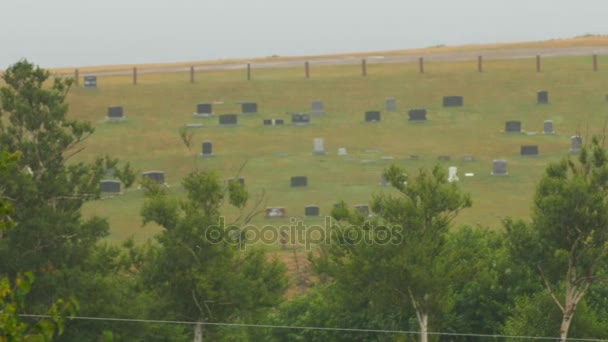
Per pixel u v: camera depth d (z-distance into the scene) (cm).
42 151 12975
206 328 12912
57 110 13175
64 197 12962
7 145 12875
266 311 13125
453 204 13062
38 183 12794
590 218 12362
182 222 12569
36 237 12425
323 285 15925
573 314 12794
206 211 13150
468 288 14262
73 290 12169
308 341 14500
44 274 12262
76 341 11994
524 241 12756
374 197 13412
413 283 12550
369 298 13025
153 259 12825
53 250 12631
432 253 13012
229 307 12650
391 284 12756
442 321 14100
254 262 12988
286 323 14825
